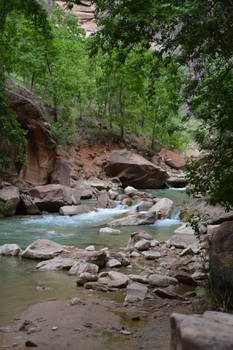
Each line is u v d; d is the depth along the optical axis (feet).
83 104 126.52
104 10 18.22
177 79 22.88
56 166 77.61
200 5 12.45
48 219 54.24
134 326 14.74
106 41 19.07
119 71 104.78
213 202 20.20
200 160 21.67
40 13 38.81
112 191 86.07
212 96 20.94
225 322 8.21
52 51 96.78
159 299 19.03
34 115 70.85
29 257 29.76
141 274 25.08
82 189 83.56
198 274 23.71
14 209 57.16
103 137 120.06
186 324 7.47
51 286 21.66
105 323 15.03
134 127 134.92
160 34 17.87
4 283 22.24
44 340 13.12
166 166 130.21
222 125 19.54
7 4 38.01
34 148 72.13
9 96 66.18
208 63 22.09
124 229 46.62
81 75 111.55
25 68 97.30
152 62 21.04
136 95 119.24
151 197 78.54
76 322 15.07
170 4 13.08
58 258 27.94
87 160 109.29
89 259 26.73
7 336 13.53
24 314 16.29
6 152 60.90
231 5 12.87
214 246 19.79
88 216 57.77
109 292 20.47
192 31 15.44
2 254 31.17
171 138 137.90
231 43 15.93
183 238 38.78
